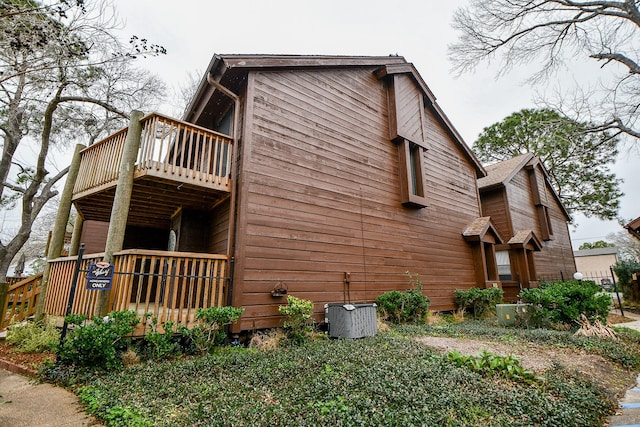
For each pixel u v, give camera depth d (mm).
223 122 7777
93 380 3473
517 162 15570
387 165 8672
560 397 3369
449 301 9422
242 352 4570
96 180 5961
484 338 6012
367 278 7273
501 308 7914
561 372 4102
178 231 7227
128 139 5289
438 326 7152
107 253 4730
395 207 8539
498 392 3268
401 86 9703
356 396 2934
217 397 2988
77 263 4266
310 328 5629
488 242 11125
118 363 3854
